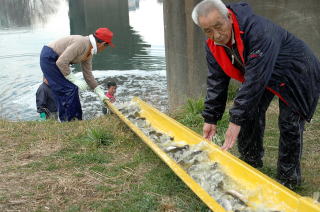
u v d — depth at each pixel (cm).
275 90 309
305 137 470
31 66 1302
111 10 2919
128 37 1756
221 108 354
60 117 634
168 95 891
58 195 350
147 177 376
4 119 594
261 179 298
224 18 273
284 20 664
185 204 324
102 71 1212
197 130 522
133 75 1148
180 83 827
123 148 452
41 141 487
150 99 891
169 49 849
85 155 435
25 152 452
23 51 1521
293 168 331
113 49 1520
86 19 2494
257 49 275
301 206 255
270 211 272
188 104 607
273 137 472
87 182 372
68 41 598
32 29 2120
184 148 384
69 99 616
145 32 1873
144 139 412
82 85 604
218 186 313
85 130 511
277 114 553
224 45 298
